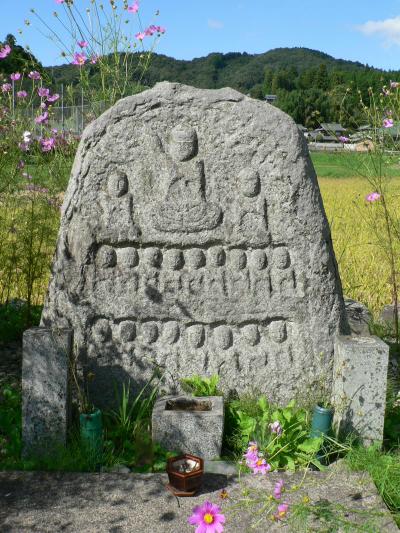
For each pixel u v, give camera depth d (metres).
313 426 3.46
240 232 3.82
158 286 3.87
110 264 3.82
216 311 3.90
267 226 3.82
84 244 3.77
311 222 3.80
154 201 3.78
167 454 3.39
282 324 3.93
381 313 5.94
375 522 2.72
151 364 3.92
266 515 2.81
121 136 3.72
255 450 2.97
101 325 3.87
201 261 3.86
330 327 3.89
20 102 5.21
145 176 3.77
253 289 3.89
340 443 3.43
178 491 2.96
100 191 3.76
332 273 3.88
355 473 3.17
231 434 3.60
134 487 3.05
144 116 3.72
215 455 3.41
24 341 3.28
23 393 3.31
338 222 9.30
